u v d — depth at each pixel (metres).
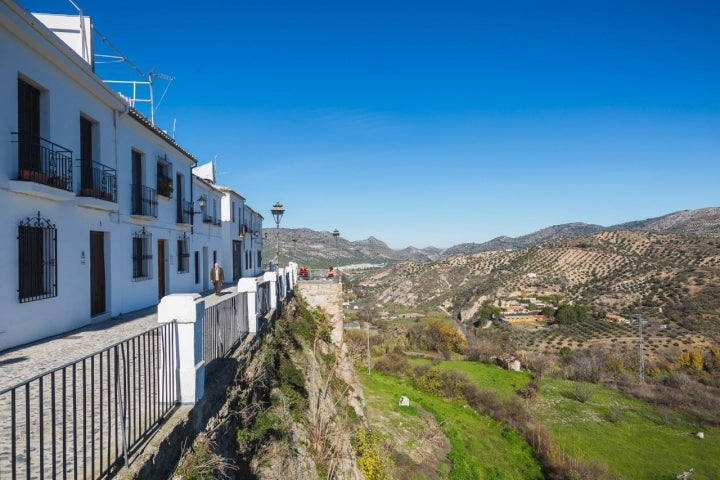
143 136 15.13
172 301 5.38
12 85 8.52
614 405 39.91
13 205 8.53
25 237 9.02
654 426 35.66
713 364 49.91
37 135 9.05
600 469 27.09
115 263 12.92
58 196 9.50
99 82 11.59
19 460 3.87
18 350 8.29
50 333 9.65
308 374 14.34
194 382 5.36
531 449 29.44
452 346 58.44
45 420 4.87
